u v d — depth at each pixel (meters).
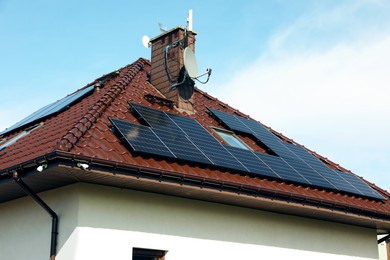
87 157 9.83
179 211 12.04
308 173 14.61
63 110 15.02
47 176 10.48
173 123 13.51
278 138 17.00
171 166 11.29
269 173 13.17
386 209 15.17
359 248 15.77
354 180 16.12
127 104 13.97
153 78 16.47
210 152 12.66
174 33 16.03
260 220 13.51
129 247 11.07
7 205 13.03
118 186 11.12
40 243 11.54
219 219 12.70
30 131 14.74
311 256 14.38
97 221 10.78
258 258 13.20
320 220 14.92
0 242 12.91
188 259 11.94
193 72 15.55
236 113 18.47
